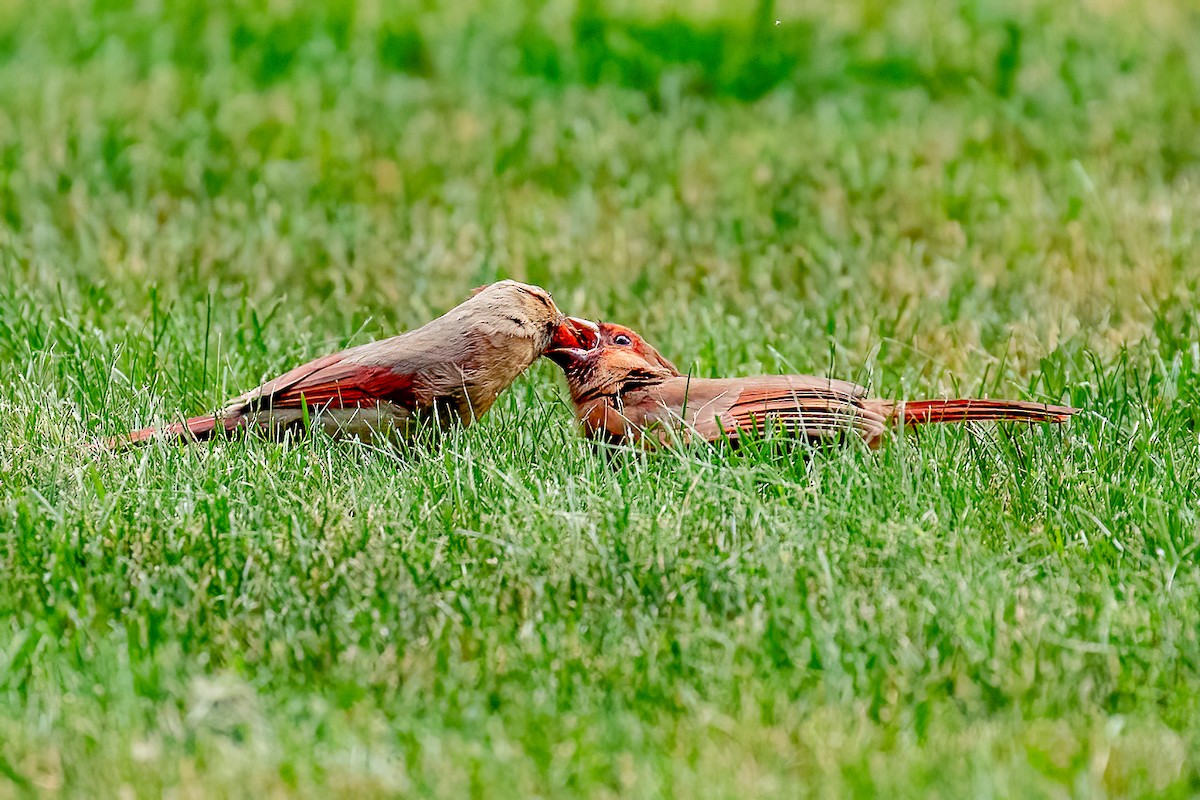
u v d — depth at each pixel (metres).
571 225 19.41
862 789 7.77
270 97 24.84
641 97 24.92
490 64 25.94
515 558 10.10
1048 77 25.27
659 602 9.76
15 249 18.03
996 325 15.80
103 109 23.92
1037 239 18.78
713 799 7.71
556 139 22.97
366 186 20.97
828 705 8.62
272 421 12.01
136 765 7.96
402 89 25.25
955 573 9.80
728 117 24.27
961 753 8.09
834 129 23.64
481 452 11.78
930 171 21.53
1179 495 11.17
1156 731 8.34
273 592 9.77
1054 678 8.84
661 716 8.55
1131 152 22.09
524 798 7.80
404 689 8.71
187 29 27.03
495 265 17.78
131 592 9.76
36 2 28.70
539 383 13.95
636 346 12.62
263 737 8.18
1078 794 7.72
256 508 10.72
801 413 11.98
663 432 12.02
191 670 8.89
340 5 27.31
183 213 19.58
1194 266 17.53
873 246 18.42
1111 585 9.95
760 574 9.95
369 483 11.24
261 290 16.86
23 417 12.38
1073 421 12.62
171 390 13.65
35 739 8.22
